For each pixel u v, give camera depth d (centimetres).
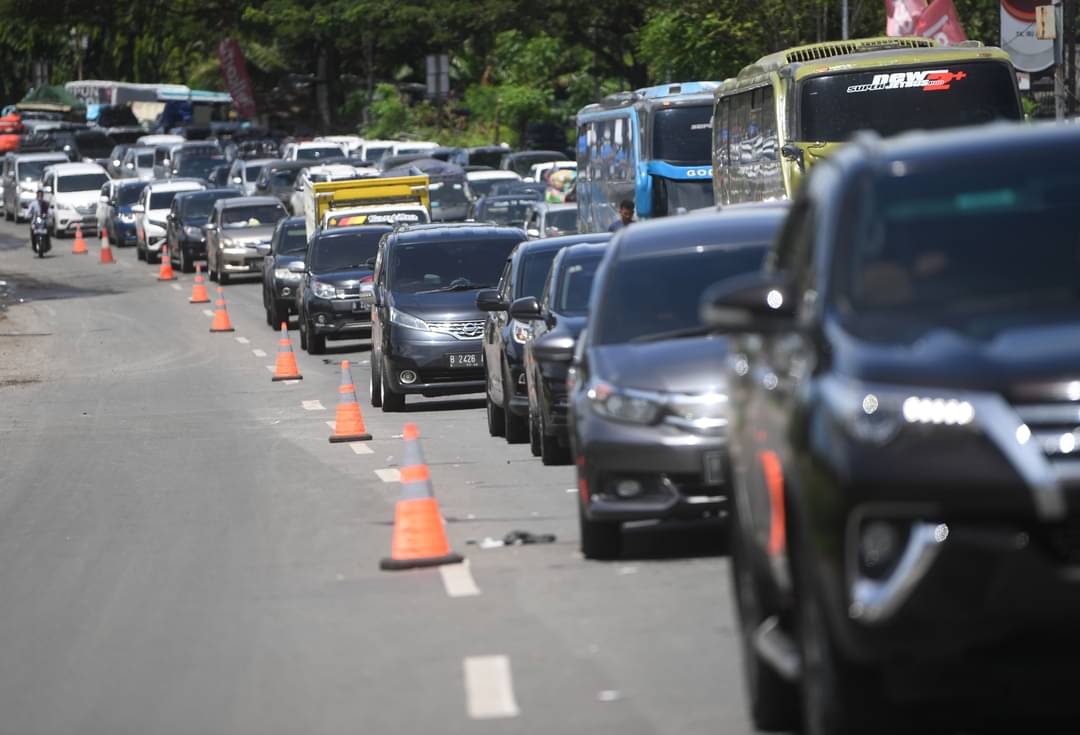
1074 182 1952
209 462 5575
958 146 2020
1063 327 1723
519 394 5519
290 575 3369
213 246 14850
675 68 16000
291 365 8525
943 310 1816
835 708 1741
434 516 3391
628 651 2544
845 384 1709
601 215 11294
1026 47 9019
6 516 4588
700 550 3394
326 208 11262
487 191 16825
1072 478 1625
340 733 2180
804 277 1962
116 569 3594
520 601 2961
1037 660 1653
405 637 2727
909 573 1636
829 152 7269
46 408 7831
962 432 1650
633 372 3291
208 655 2684
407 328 6888
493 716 2220
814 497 1711
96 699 2442
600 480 3256
